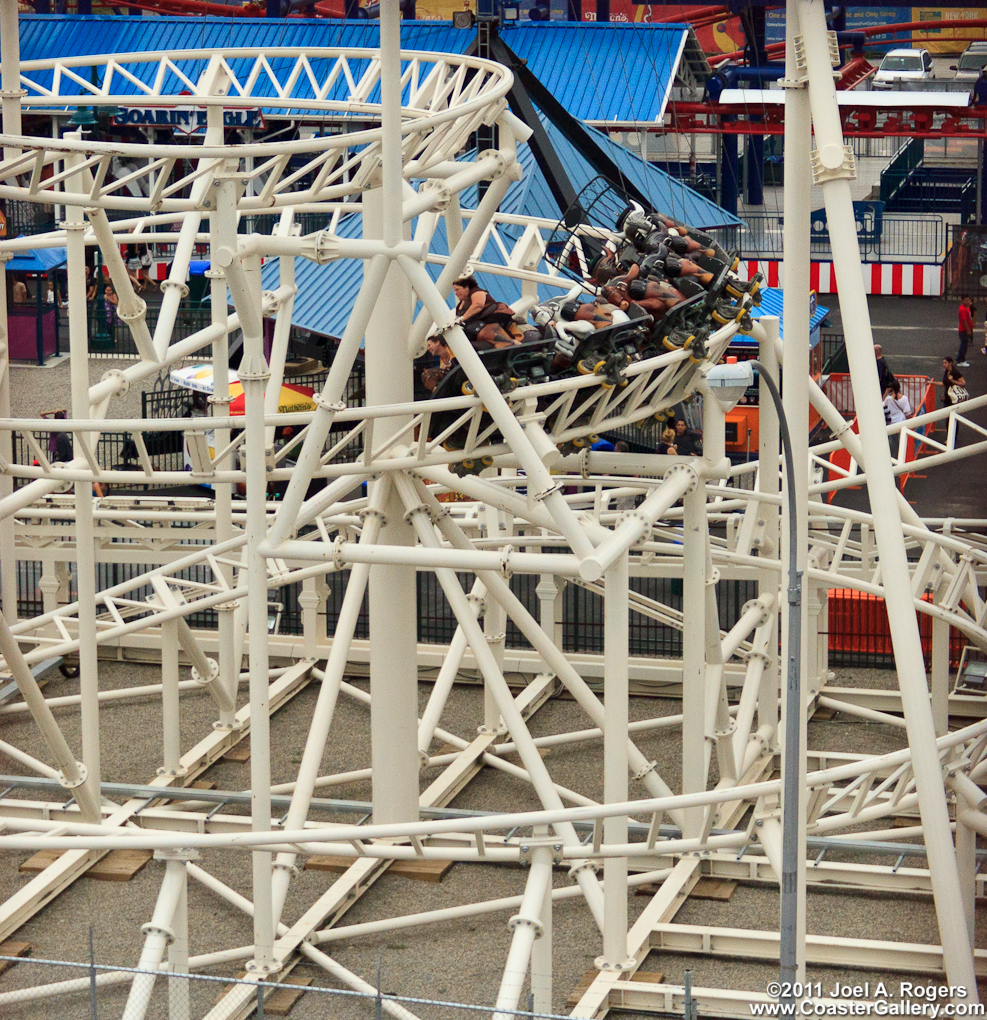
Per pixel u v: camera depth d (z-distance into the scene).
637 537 19.25
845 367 53.34
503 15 56.72
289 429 41.25
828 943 19.84
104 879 22.31
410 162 21.03
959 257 64.44
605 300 20.56
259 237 18.91
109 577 36.09
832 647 30.88
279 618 31.73
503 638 27.84
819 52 17.41
